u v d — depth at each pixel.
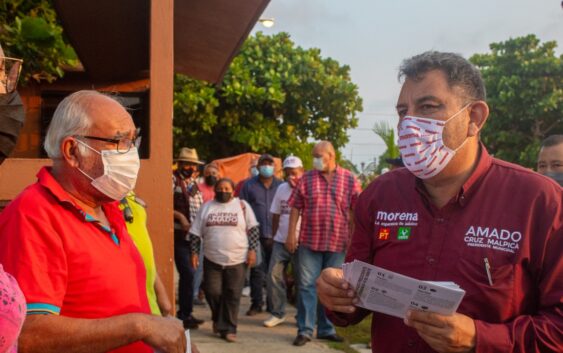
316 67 18.86
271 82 17.41
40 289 2.13
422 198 2.37
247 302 9.20
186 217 7.55
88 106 2.47
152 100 4.01
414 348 2.29
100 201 2.54
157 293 3.24
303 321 6.55
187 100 15.38
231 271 6.73
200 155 17.92
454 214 2.28
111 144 2.46
